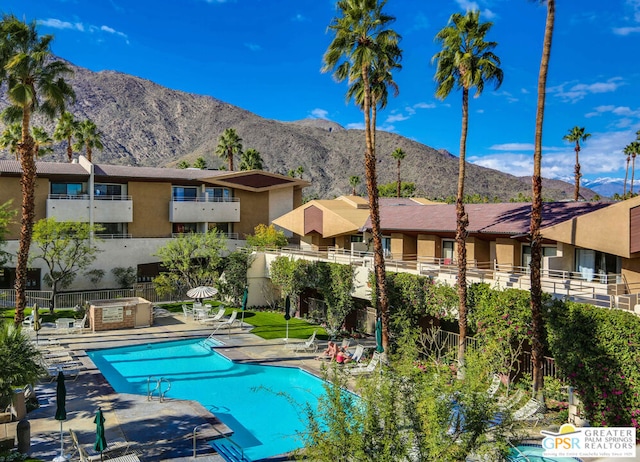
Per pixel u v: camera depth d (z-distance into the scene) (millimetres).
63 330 28953
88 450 14086
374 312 28578
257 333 29469
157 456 13852
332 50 22531
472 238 28234
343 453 8672
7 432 14234
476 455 9039
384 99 25656
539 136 16906
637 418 14336
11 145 49750
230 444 15078
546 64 16656
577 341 15977
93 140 58438
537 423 15781
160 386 20844
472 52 20172
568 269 23656
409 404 8906
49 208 40969
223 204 49312
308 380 21625
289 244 49375
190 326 31375
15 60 23250
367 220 36562
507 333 18625
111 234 44656
